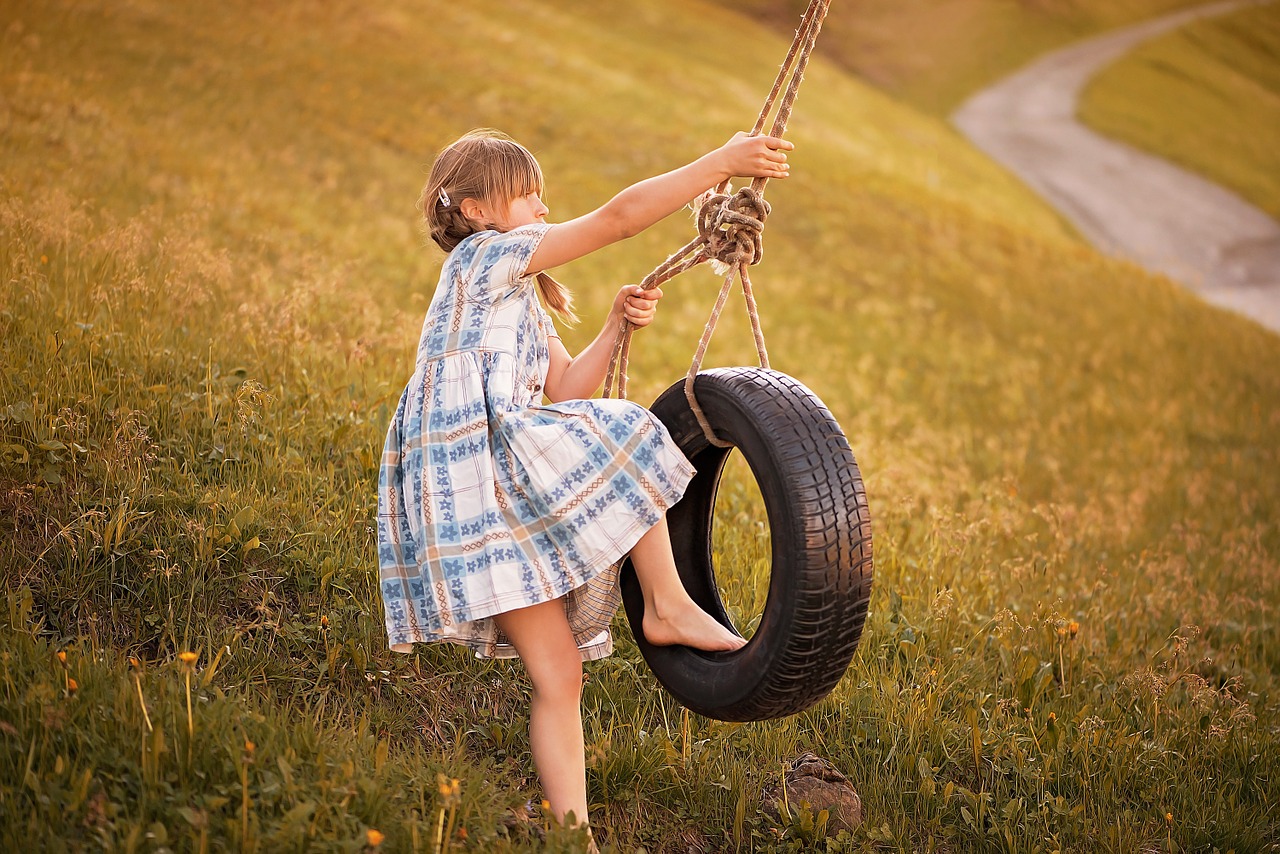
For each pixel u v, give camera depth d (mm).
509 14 29797
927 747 3531
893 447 9141
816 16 2643
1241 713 4055
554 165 18172
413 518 2627
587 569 2553
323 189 12500
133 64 15039
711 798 3150
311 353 5098
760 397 2656
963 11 59250
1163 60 56781
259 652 3172
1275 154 44969
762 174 2697
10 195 6742
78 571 3170
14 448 3361
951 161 34062
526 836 2557
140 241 5707
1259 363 17344
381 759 2566
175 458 3766
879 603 4363
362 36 21609
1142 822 3447
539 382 2826
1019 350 15758
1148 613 5520
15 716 2436
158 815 2287
